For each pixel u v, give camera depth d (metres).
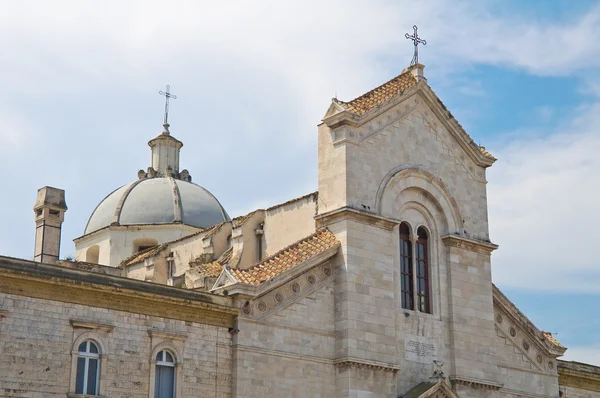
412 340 48.34
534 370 54.88
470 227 53.00
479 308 51.88
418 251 50.75
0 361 35.41
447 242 51.62
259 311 42.94
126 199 71.44
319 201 48.50
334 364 45.03
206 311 41.34
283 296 44.03
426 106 52.75
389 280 47.75
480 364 50.78
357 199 47.56
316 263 45.31
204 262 55.88
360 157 48.41
